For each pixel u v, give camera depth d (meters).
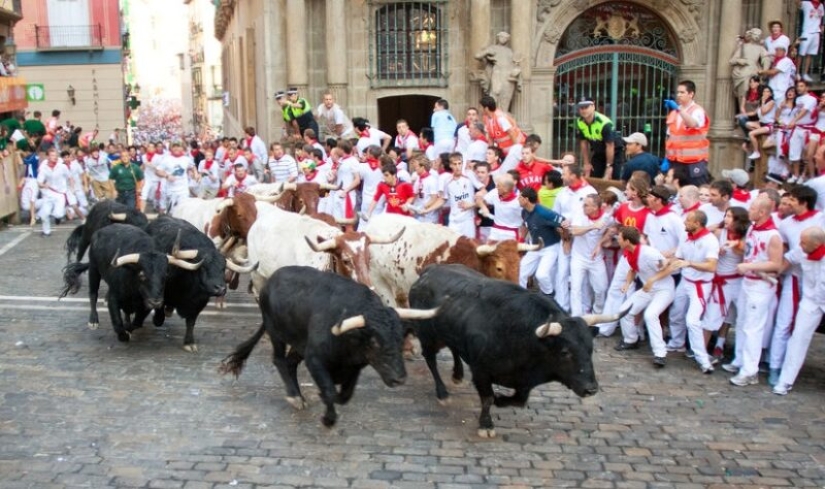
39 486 6.71
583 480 6.91
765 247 8.84
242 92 28.59
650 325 9.48
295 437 7.63
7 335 10.52
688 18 20.27
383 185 12.05
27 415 8.05
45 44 33.03
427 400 8.52
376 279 9.58
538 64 20.38
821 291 8.46
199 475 6.93
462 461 7.21
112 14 33.34
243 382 8.94
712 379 9.18
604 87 21.17
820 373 9.43
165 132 66.38
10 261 15.02
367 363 7.16
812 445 7.57
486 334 7.20
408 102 24.16
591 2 20.25
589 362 6.79
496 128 13.92
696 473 7.05
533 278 12.01
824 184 10.20
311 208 12.10
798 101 14.23
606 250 10.68
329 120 17.72
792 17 20.05
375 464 7.14
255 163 18.55
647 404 8.48
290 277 7.80
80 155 21.53
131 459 7.19
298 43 19.78
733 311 9.51
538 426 7.93
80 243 12.62
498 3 19.97
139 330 10.75
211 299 12.18
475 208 11.86
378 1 20.09
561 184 11.27
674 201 11.20
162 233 10.10
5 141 20.06
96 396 8.53
